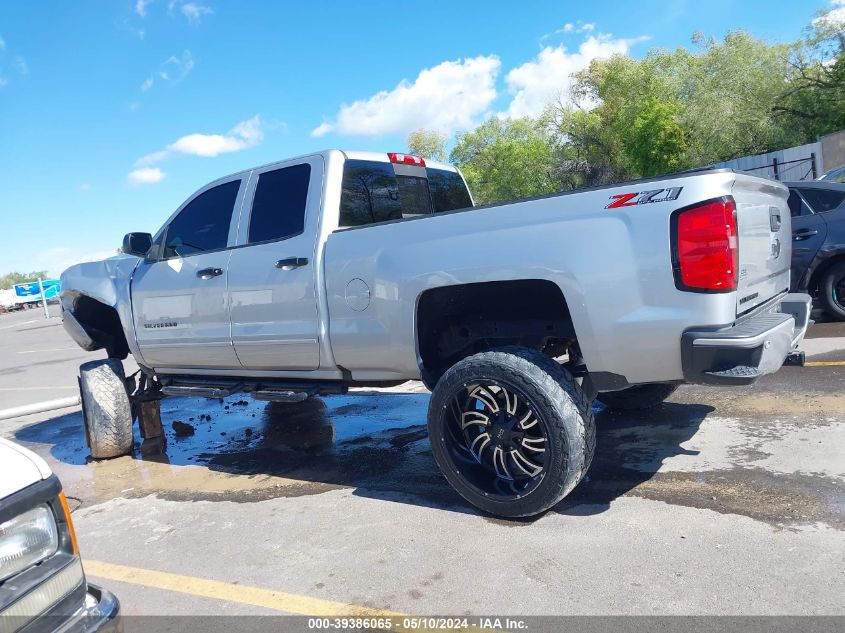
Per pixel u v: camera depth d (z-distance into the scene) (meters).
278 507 3.91
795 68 36.62
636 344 2.94
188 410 7.18
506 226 3.21
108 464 5.28
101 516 4.09
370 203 4.43
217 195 4.76
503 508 3.27
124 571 3.24
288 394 4.30
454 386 3.34
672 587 2.56
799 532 2.89
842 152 26.33
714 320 2.77
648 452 4.12
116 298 5.33
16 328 32.28
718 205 2.73
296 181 4.29
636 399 4.89
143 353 5.25
